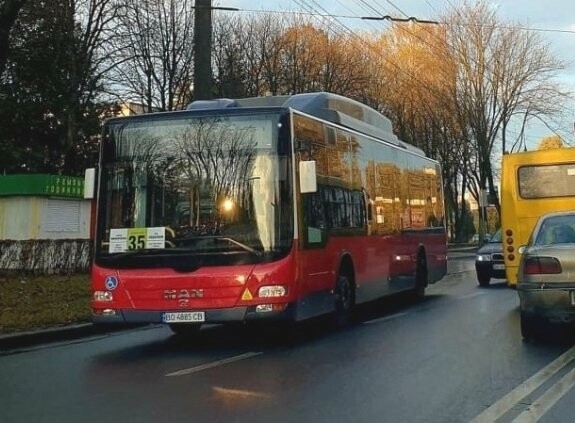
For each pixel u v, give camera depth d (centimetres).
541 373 773
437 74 4194
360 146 1277
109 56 3105
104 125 1018
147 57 3294
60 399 690
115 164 997
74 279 1855
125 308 951
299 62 3900
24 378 802
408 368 809
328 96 1248
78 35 3069
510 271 1442
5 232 2259
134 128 1002
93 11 3052
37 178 2219
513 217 1444
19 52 3008
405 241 1524
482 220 4241
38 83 3155
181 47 3416
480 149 4266
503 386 714
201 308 927
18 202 2252
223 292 924
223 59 3759
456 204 5544
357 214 1232
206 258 935
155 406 651
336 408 633
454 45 4212
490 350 916
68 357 955
